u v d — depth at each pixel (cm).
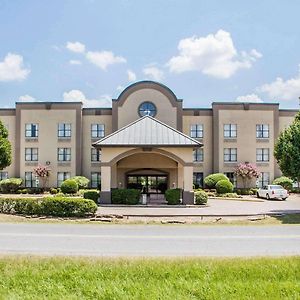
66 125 4966
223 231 1738
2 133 3541
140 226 1903
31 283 830
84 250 1254
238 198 4044
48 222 2022
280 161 2562
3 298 729
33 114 4994
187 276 881
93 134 5006
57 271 919
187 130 5016
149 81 4850
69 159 4941
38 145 4962
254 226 1925
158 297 736
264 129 5041
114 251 1239
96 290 777
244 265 971
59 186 4912
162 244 1379
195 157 5009
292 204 3294
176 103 4844
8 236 1548
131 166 3644
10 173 4944
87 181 4666
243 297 729
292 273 902
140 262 1005
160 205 2956
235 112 5022
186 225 1962
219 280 853
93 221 2081
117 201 2998
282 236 1585
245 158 4988
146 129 3288
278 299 718
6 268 948
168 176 3788
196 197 3048
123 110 4838
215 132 4972
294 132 2505
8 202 2334
